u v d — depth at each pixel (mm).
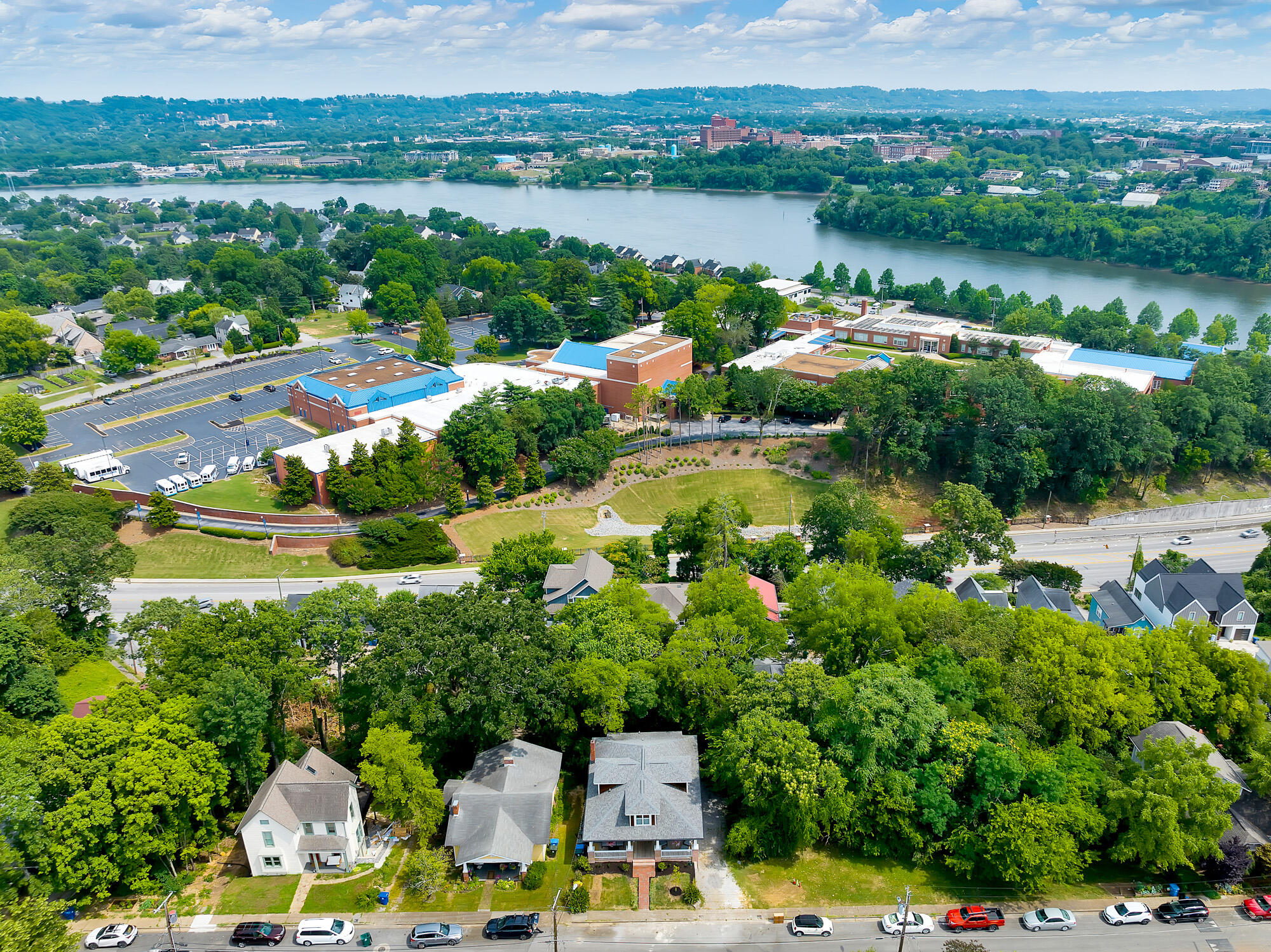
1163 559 134375
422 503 167750
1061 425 169625
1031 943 70938
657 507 171750
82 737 72625
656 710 93000
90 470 170625
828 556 140500
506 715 83188
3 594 103250
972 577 130125
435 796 78750
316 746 92750
